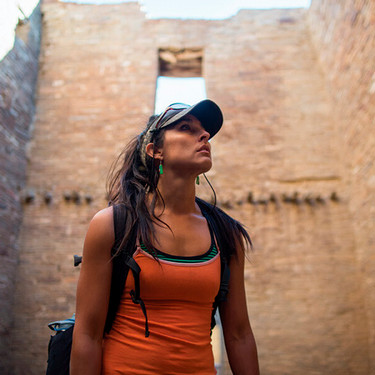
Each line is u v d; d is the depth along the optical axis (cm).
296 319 634
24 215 713
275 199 718
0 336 613
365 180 634
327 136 768
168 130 151
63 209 722
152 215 142
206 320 138
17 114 739
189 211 152
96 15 897
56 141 777
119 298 132
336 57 744
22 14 791
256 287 658
